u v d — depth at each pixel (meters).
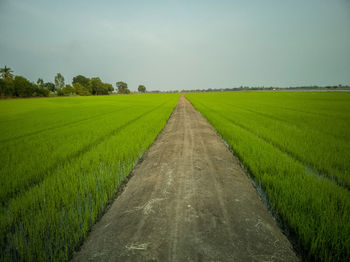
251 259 1.92
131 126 11.55
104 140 7.78
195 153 6.12
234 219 2.63
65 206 2.88
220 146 7.03
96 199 3.01
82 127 11.59
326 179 3.81
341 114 16.73
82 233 2.35
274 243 2.17
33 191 3.33
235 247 2.09
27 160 5.27
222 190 3.55
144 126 11.49
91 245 2.19
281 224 2.60
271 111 20.31
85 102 44.97
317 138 7.60
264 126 10.87
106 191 3.47
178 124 12.91
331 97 47.31
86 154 5.65
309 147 6.23
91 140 7.86
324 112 18.61
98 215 2.81
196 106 28.81
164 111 22.16
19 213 2.76
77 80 117.25
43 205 2.93
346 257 1.97
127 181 4.07
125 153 5.72
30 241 2.19
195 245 2.12
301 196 2.96
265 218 2.67
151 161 5.43
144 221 2.61
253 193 3.44
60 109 27.20
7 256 2.04
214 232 2.34
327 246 2.08
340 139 7.44
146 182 3.99
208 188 3.63
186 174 4.37
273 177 3.79
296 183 3.44
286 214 2.63
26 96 69.31
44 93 76.38
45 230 2.39
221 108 24.89
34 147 6.79
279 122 12.45
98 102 44.66
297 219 2.44
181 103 38.53
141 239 2.24
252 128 10.17
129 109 26.06
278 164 4.54
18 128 11.67
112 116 17.94
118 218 2.71
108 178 3.84
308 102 34.19
